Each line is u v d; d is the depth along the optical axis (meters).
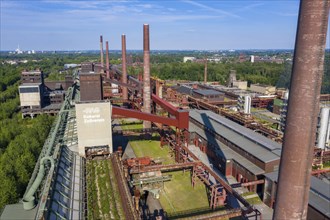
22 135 56.75
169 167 40.31
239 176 43.22
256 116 82.25
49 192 27.14
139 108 74.88
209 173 40.97
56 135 44.00
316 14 15.05
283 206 17.84
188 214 34.69
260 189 39.84
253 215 34.06
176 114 49.00
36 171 35.31
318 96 16.06
